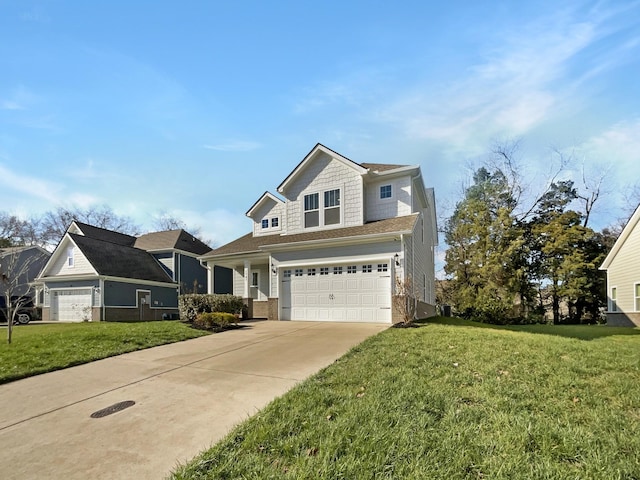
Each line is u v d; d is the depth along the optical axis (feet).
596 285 81.20
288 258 45.78
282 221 61.98
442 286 106.01
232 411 13.34
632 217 55.72
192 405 14.15
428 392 13.70
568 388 14.47
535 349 21.26
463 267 85.76
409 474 8.41
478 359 18.78
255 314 59.57
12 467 9.84
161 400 14.87
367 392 14.07
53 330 39.01
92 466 9.80
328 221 48.65
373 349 22.06
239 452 9.80
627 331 43.78
